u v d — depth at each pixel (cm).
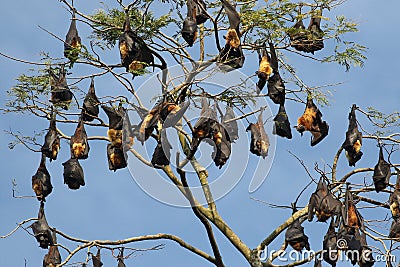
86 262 4747
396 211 4794
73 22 4956
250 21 4884
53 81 4897
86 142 4875
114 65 4912
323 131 4862
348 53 4878
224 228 4947
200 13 4672
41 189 4894
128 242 4869
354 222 4634
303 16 4966
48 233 4788
